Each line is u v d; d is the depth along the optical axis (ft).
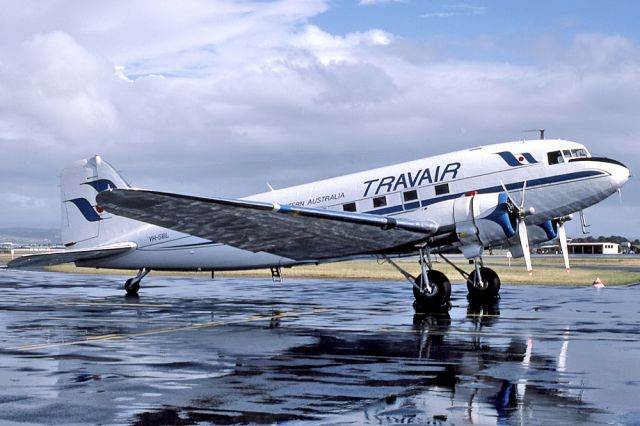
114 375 26.48
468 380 25.08
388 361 29.17
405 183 58.23
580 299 62.23
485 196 52.60
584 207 56.44
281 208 46.06
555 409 20.90
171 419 20.18
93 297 68.44
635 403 21.57
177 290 78.79
